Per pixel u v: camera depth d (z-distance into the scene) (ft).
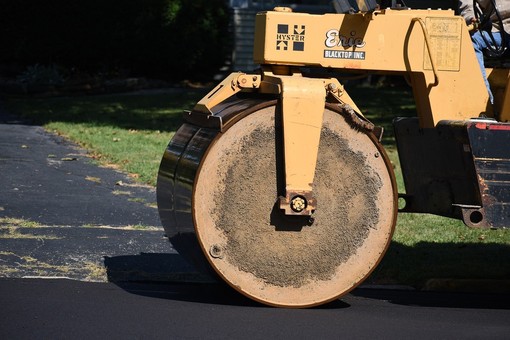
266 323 24.02
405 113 73.51
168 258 31.32
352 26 26.35
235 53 102.73
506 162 25.82
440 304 27.27
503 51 28.73
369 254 25.91
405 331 23.75
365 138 25.67
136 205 40.04
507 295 28.94
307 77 26.58
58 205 39.27
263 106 25.07
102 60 100.12
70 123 68.80
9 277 28.02
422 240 35.35
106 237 33.94
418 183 29.84
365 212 25.81
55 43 96.84
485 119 27.12
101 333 22.59
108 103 83.30
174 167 26.76
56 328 22.88
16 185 43.52
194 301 26.30
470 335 23.49
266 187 25.29
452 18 27.07
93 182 45.24
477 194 25.98
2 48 97.40
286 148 24.98
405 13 26.84
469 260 32.50
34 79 92.07
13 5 95.66
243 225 25.25
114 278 28.76
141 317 24.22
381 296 28.14
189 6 99.19
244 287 25.39
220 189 25.07
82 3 96.84
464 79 27.30
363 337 23.00
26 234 33.71
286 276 25.57
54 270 29.12
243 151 25.11
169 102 84.12
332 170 25.59
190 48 99.66
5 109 79.10
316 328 23.72
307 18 26.18
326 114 25.45
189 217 25.26
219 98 26.53
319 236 25.64
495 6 28.22
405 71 26.89
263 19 26.30
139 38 98.17
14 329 22.68
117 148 56.13
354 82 99.86
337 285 25.82
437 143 27.73
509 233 36.86
